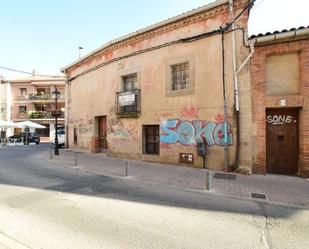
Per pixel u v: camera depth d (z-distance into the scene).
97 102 16.75
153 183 8.46
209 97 10.84
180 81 12.07
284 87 9.68
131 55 13.94
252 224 5.10
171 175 9.63
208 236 4.53
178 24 11.80
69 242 4.20
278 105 9.57
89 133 17.73
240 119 10.04
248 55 9.85
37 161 13.78
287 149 9.89
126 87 14.80
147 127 13.43
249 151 9.87
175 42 11.91
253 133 9.84
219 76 10.59
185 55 11.60
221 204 6.35
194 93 11.28
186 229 4.82
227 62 10.39
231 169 10.22
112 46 15.02
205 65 10.98
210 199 6.76
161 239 4.37
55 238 4.34
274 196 7.02
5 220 5.14
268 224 5.11
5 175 9.80
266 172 9.98
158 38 12.66
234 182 8.54
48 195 6.98
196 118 11.20
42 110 42.78
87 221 5.13
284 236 4.57
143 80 13.30
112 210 5.81
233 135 10.20
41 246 4.05
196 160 11.17
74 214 5.52
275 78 9.77
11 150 20.89
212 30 10.80
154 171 10.41
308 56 9.19
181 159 11.66
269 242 4.33
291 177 9.34
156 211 5.78
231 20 10.22
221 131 10.49
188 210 5.87
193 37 11.27
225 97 10.38
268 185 8.18
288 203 6.46
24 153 18.27
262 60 9.77
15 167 11.73
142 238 4.40
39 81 41.19
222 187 7.92
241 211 5.86
